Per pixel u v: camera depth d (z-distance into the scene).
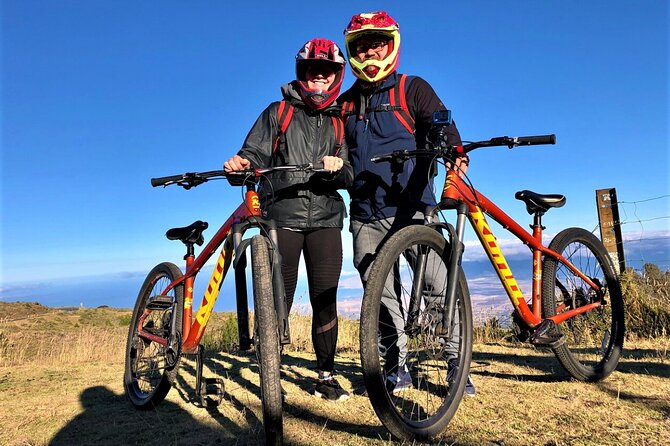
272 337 2.39
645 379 3.63
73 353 6.46
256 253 2.57
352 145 3.63
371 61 3.43
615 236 6.41
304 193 3.39
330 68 3.41
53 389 4.18
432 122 3.01
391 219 3.50
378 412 2.45
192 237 3.47
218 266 3.08
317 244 3.47
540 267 3.57
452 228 2.94
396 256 2.63
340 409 3.22
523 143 2.81
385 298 3.29
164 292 3.57
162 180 2.98
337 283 3.48
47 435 3.02
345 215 3.64
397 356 3.38
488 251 3.34
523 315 3.38
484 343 5.53
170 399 3.68
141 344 3.81
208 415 3.24
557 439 2.57
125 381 3.78
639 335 5.43
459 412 3.03
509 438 2.61
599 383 3.60
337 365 4.67
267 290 2.48
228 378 4.22
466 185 3.16
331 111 3.52
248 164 2.91
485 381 3.77
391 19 3.47
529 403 3.15
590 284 3.89
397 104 3.48
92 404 3.67
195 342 3.19
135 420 3.24
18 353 7.39
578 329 4.29
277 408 2.29
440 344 2.84
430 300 2.87
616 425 2.72
